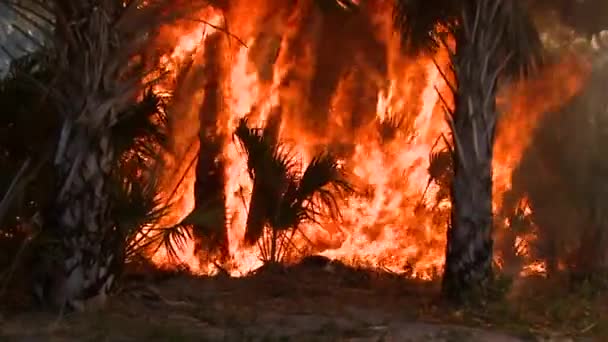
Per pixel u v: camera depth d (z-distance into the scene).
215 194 15.18
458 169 11.57
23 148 11.09
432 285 13.30
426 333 10.03
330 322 10.31
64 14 10.13
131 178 11.26
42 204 10.73
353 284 13.33
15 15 11.27
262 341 9.37
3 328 9.50
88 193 10.30
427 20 12.15
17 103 11.21
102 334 9.31
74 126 10.27
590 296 12.41
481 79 11.48
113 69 10.30
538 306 11.56
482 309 11.15
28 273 10.80
